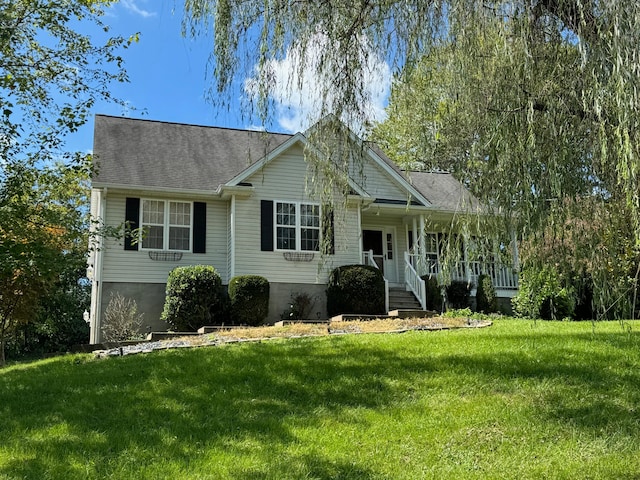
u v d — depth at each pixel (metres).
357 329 11.75
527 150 5.34
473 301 17.11
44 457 4.79
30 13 11.22
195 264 15.23
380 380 6.85
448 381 6.73
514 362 7.32
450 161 5.99
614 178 5.21
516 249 5.98
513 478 4.37
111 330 13.45
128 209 14.88
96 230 11.24
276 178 15.86
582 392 6.19
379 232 18.44
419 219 17.88
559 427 5.33
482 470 4.53
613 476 4.36
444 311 16.06
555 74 5.39
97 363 8.73
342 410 5.96
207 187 15.56
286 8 6.31
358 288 14.62
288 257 15.48
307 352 8.39
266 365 7.62
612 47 4.63
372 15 6.17
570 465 4.56
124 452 4.88
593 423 5.39
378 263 18.12
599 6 4.81
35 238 10.14
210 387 6.77
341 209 7.14
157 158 16.25
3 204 10.21
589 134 5.22
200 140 17.81
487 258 6.05
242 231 15.27
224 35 6.29
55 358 10.70
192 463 4.65
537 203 5.34
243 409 6.02
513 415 5.64
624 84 4.51
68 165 11.09
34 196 10.88
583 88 5.02
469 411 5.80
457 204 6.16
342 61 6.24
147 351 9.72
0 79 10.17
